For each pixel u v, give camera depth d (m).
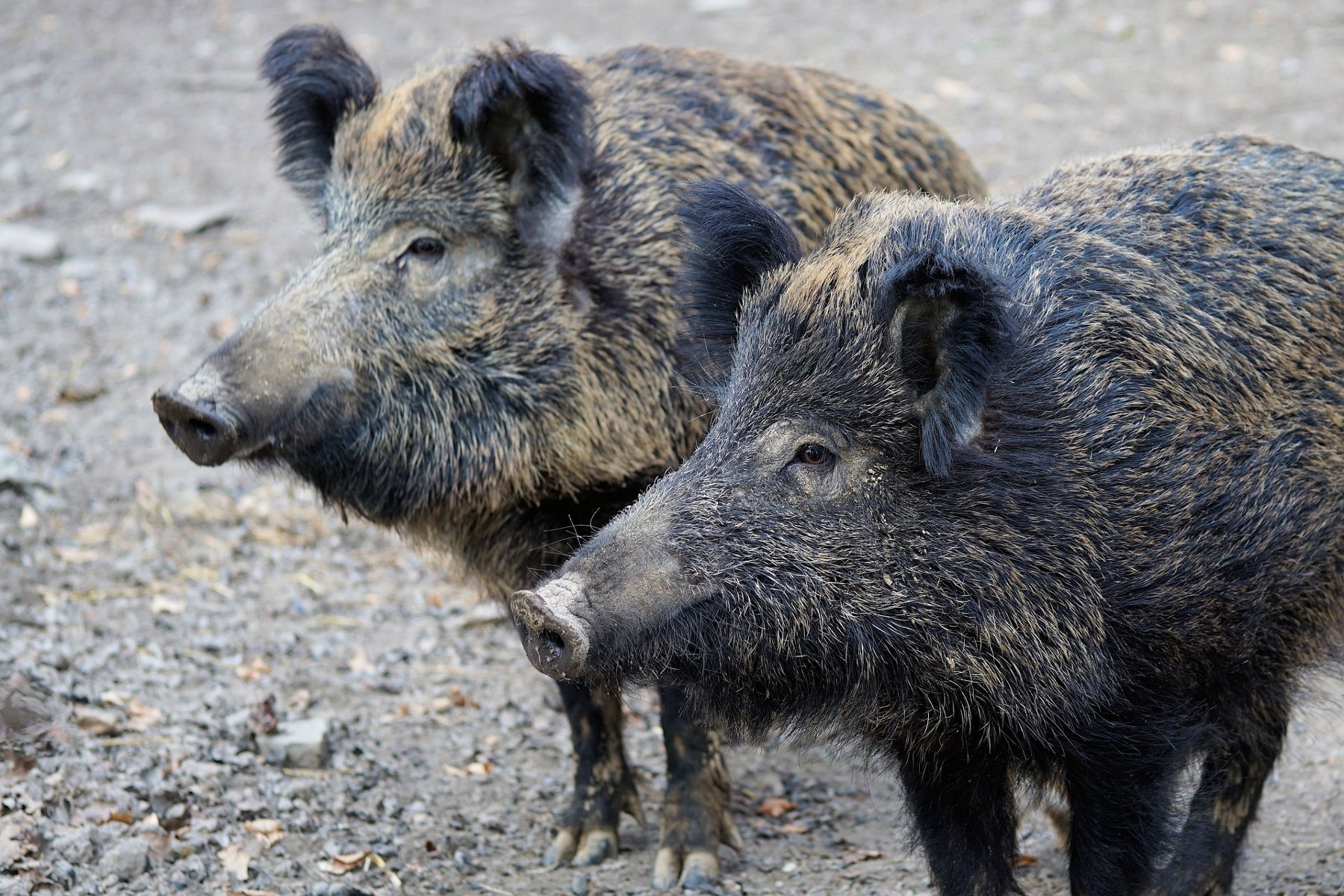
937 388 9.15
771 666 9.45
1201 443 9.84
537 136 12.23
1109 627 9.54
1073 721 9.64
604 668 9.05
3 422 19.75
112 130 29.33
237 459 11.80
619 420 12.49
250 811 12.49
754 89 13.94
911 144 15.16
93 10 36.06
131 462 19.25
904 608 9.39
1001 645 9.44
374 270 12.17
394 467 12.32
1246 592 9.91
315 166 13.46
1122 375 9.78
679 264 12.52
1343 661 11.19
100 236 25.33
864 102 15.02
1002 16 35.16
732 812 13.48
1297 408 10.34
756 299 10.10
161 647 15.21
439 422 12.31
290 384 11.70
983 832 10.37
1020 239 10.28
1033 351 9.63
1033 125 28.78
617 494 12.72
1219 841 10.91
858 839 13.24
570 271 12.44
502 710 15.15
